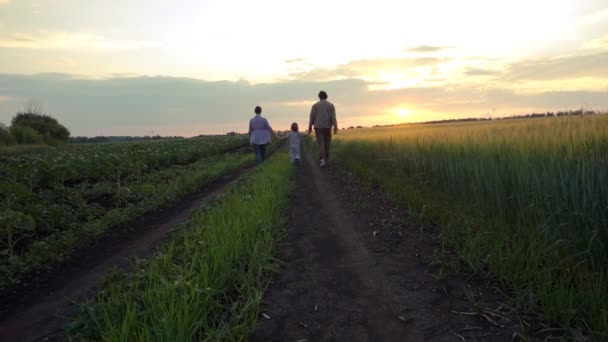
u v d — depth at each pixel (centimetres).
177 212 770
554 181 396
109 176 1175
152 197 863
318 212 662
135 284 316
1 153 3391
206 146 2544
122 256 488
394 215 590
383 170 1001
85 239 558
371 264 399
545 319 267
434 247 437
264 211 572
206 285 305
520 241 371
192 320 260
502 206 469
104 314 265
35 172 870
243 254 400
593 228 344
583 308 262
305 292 339
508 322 271
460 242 425
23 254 479
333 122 1357
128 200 868
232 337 252
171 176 1243
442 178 695
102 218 654
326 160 1390
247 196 695
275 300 324
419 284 342
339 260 417
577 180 372
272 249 447
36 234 579
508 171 489
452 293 321
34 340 285
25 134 4794
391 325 276
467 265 371
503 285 322
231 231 444
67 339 274
